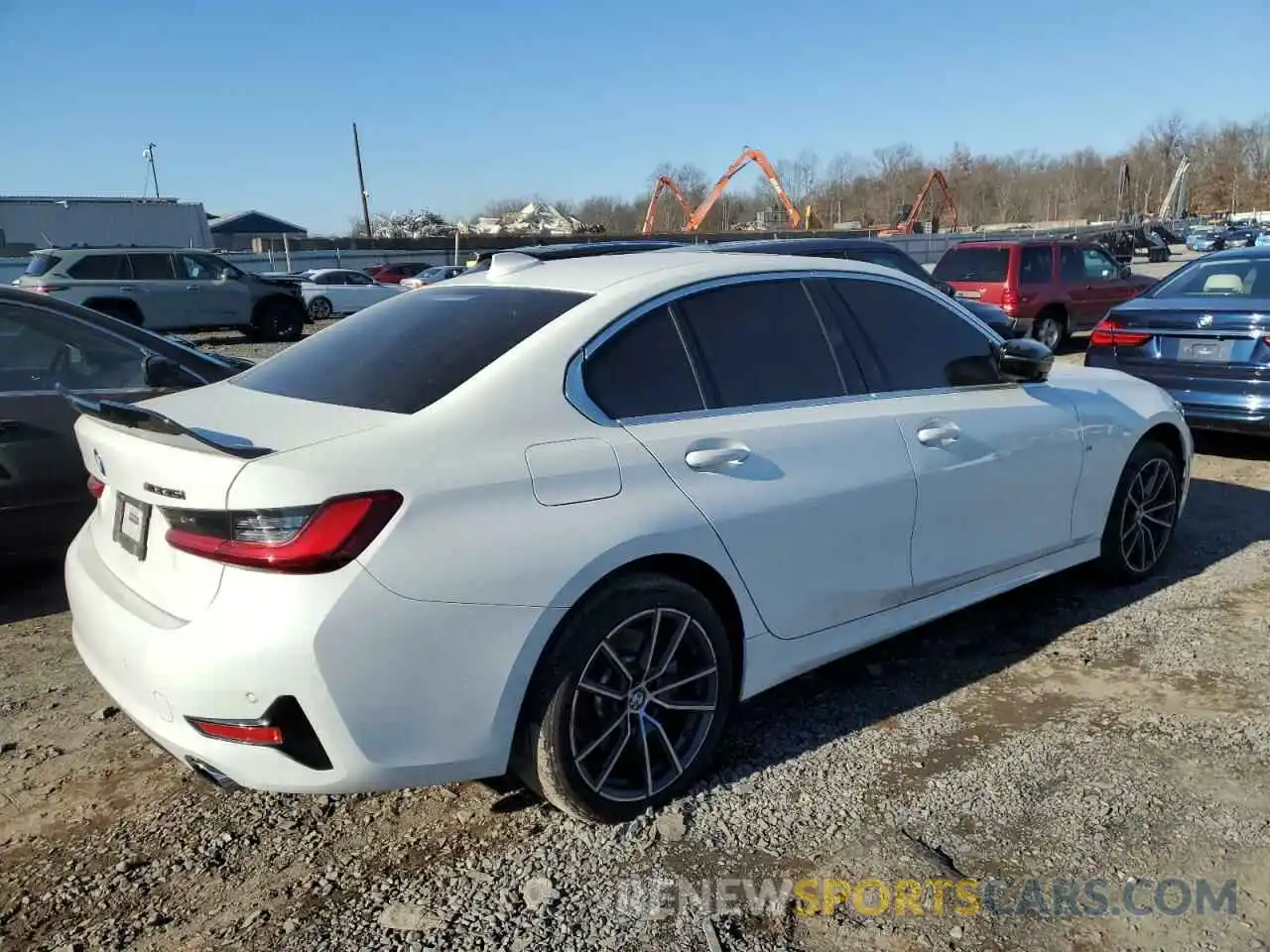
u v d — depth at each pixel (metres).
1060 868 2.78
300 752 2.50
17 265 26.34
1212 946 2.48
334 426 2.71
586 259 3.66
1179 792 3.12
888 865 2.79
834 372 3.59
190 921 2.61
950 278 13.59
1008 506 4.03
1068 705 3.70
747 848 2.87
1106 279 13.88
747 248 8.85
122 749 3.48
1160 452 4.80
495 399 2.79
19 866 2.84
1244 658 4.05
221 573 2.50
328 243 48.19
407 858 2.85
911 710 3.68
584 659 2.79
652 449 2.97
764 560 3.19
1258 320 6.64
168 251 19.33
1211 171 101.31
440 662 2.56
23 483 4.58
